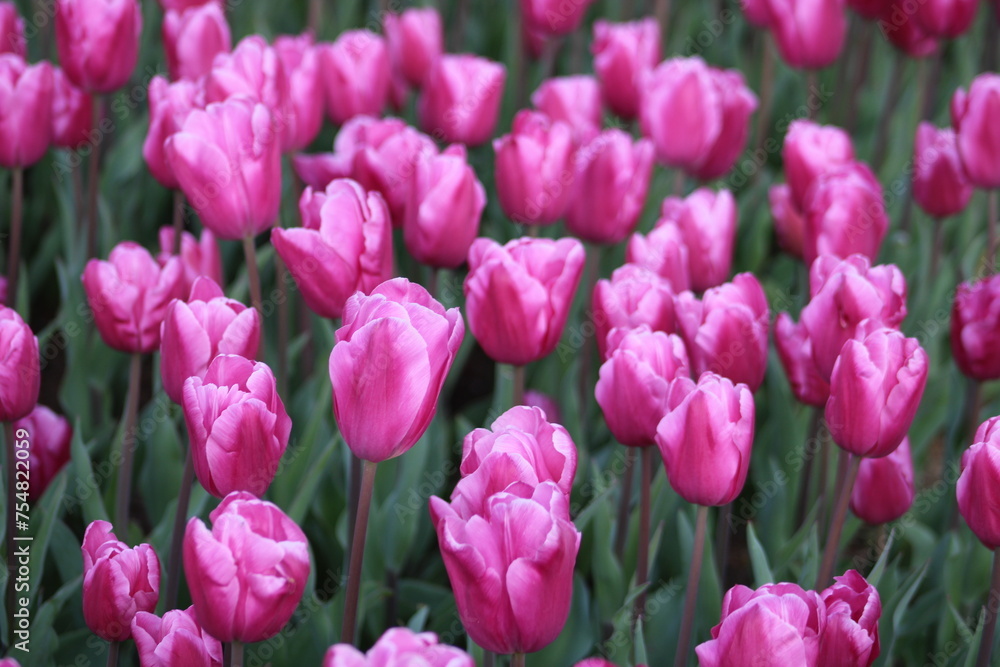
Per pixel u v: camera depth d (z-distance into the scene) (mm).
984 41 2342
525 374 1538
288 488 1286
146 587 1078
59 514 1305
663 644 1242
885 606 1237
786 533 1375
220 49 1398
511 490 997
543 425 1034
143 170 1764
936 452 1726
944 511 1440
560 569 995
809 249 1320
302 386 1452
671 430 1087
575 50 2189
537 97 1619
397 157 1280
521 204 1323
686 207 1334
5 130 1338
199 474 1071
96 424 1439
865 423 1104
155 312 1220
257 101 1187
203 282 1149
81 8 1319
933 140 1561
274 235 1154
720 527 1267
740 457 1088
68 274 1408
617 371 1131
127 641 1217
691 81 1431
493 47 2371
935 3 1746
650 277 1202
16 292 1565
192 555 994
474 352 1855
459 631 1289
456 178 1218
